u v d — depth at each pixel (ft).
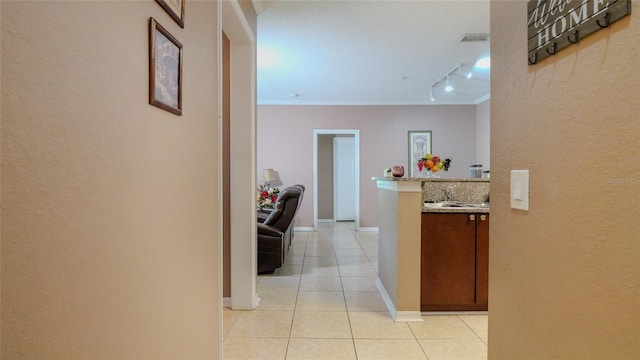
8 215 1.62
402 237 7.98
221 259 5.11
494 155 3.29
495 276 3.27
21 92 1.67
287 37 11.32
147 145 2.90
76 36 2.04
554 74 2.37
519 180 2.83
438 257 8.38
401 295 7.99
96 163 2.23
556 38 2.33
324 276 11.61
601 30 1.94
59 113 1.91
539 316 2.57
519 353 2.85
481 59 13.55
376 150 21.44
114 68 2.42
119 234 2.49
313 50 12.53
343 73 15.46
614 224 1.87
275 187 20.86
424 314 8.37
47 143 1.83
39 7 1.77
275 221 12.33
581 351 2.13
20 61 1.67
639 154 1.71
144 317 2.87
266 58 13.39
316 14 9.73
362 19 10.04
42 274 1.81
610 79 1.88
